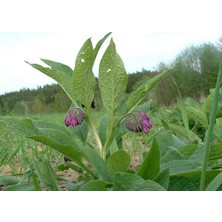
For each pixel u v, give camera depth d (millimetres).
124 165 294
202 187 250
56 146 325
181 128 521
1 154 557
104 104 346
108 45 316
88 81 348
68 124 365
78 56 330
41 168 314
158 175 268
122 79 330
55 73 363
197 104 729
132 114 354
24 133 365
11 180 396
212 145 331
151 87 346
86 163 527
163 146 377
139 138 803
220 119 567
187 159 337
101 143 379
